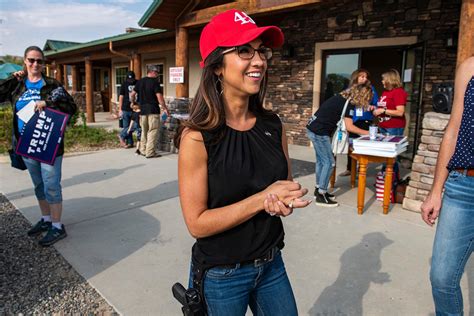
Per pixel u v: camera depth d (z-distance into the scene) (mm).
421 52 6473
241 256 1312
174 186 5285
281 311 1442
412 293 2611
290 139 8875
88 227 3809
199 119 1260
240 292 1354
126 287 2719
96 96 18578
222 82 1325
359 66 7699
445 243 1745
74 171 6184
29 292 2666
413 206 4207
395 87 5406
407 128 7152
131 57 12211
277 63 8867
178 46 7574
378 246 3340
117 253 3244
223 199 1273
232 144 1292
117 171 6180
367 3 7234
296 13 8328
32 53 3268
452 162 1746
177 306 2492
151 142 7215
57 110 3314
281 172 1359
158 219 4031
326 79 8234
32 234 3590
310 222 3904
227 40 1236
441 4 6395
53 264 3062
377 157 4012
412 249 3279
